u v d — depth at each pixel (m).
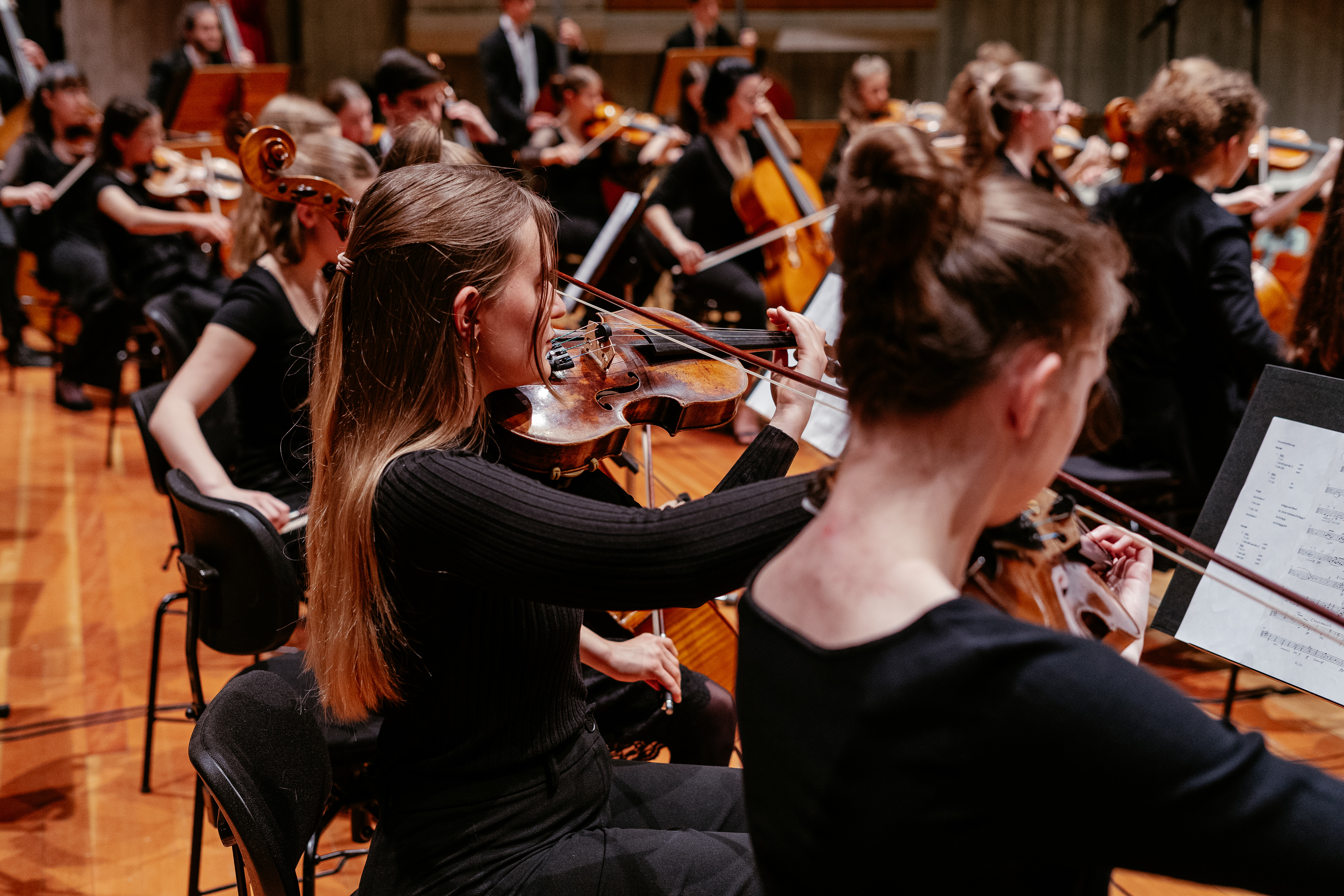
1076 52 8.09
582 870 1.08
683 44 6.36
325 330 1.16
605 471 1.58
